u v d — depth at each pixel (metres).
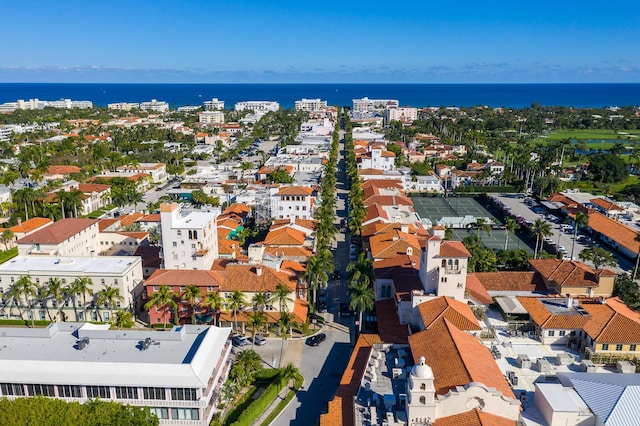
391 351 89.38
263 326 111.19
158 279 114.12
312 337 108.50
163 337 85.19
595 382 73.44
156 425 70.19
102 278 114.50
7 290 116.69
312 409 86.19
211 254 128.00
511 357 87.94
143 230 177.75
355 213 165.88
